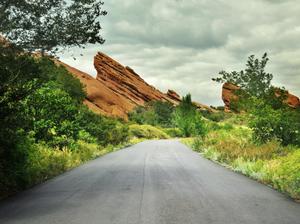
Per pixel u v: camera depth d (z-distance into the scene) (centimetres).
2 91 1081
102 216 812
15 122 1123
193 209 879
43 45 1343
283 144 2452
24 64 1182
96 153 2830
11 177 1202
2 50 1241
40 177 1473
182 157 2578
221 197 1037
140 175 1540
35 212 862
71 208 900
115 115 10825
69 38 1377
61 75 5712
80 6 1391
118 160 2322
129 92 19912
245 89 4288
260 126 2516
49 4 1352
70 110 2475
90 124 3628
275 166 1494
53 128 2270
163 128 11444
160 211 857
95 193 1109
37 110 2177
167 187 1214
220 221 766
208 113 14812
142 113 13088
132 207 902
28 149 1386
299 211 865
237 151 2228
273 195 1076
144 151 3309
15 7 1320
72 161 2042
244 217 802
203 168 1831
